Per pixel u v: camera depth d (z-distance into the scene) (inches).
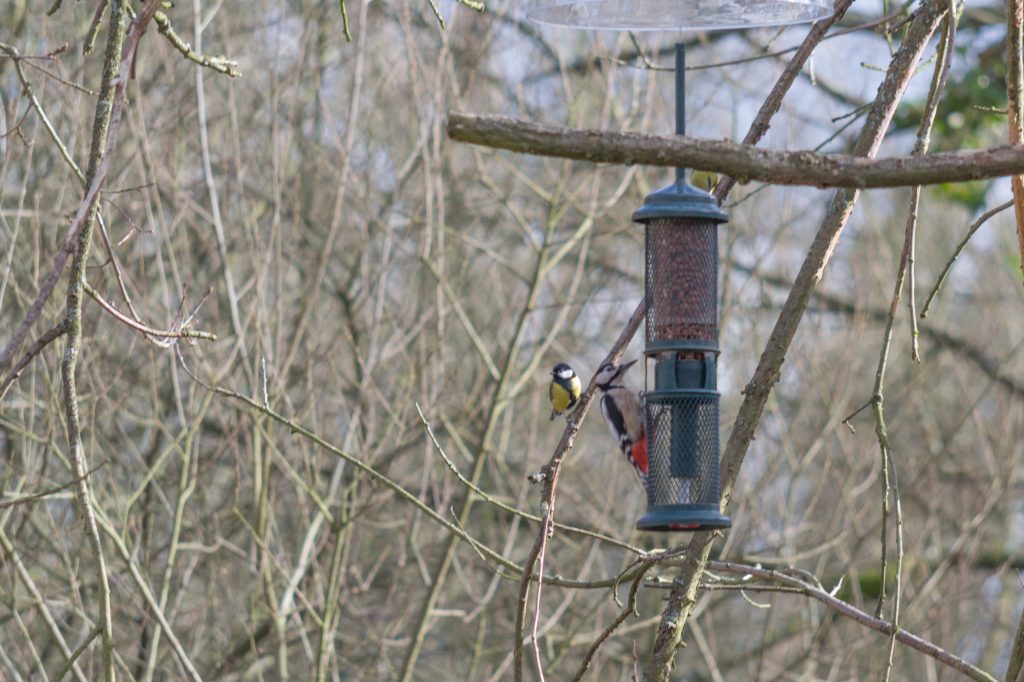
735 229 673.0
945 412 906.1
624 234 737.6
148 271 617.3
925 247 932.0
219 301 621.9
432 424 633.0
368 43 690.8
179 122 589.9
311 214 706.8
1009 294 956.6
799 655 697.0
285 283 625.9
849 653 650.2
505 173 748.6
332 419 628.1
